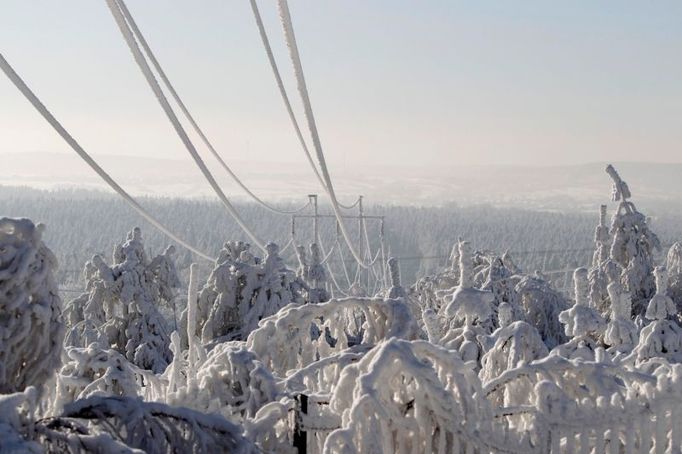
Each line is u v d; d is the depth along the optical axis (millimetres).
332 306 13453
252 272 27922
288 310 13281
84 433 7035
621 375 11547
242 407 10742
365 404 9516
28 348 7926
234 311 28109
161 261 32156
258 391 10664
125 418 7492
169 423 7641
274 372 12844
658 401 11195
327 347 13484
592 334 18469
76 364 12492
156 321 31172
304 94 15148
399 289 30469
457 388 10273
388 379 9859
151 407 7637
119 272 31469
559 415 10617
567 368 11516
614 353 17297
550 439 10555
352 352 12562
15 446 6078
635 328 17578
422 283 39812
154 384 13070
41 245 8000
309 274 34875
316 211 45781
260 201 22266
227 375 11055
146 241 160000
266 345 12906
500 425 10352
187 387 10914
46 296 8023
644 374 11516
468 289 14398
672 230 183750
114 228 167500
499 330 13758
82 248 143875
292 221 45938
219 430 7742
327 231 151250
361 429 9469
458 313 14531
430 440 9930
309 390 11539
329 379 11867
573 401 10727
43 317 7910
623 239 35906
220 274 27938
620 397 11047
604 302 34938
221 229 172375
